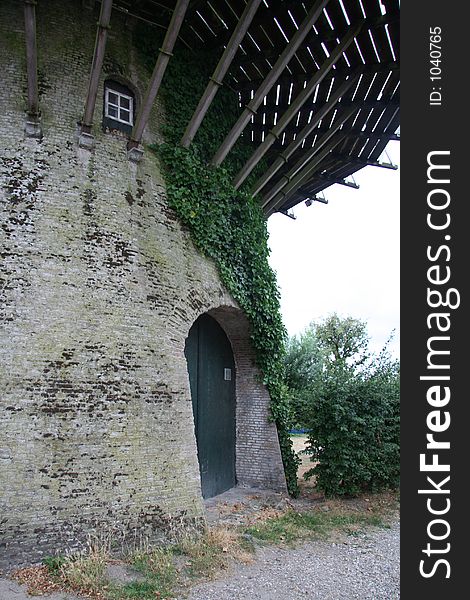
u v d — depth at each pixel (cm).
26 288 794
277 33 1125
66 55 966
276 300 1282
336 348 3369
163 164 1036
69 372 784
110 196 921
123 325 859
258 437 1285
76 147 916
